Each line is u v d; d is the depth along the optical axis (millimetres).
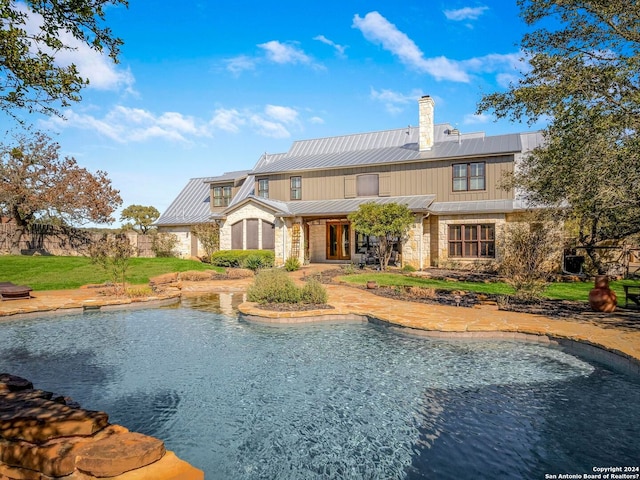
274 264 23812
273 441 4820
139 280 18266
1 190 23047
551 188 10227
